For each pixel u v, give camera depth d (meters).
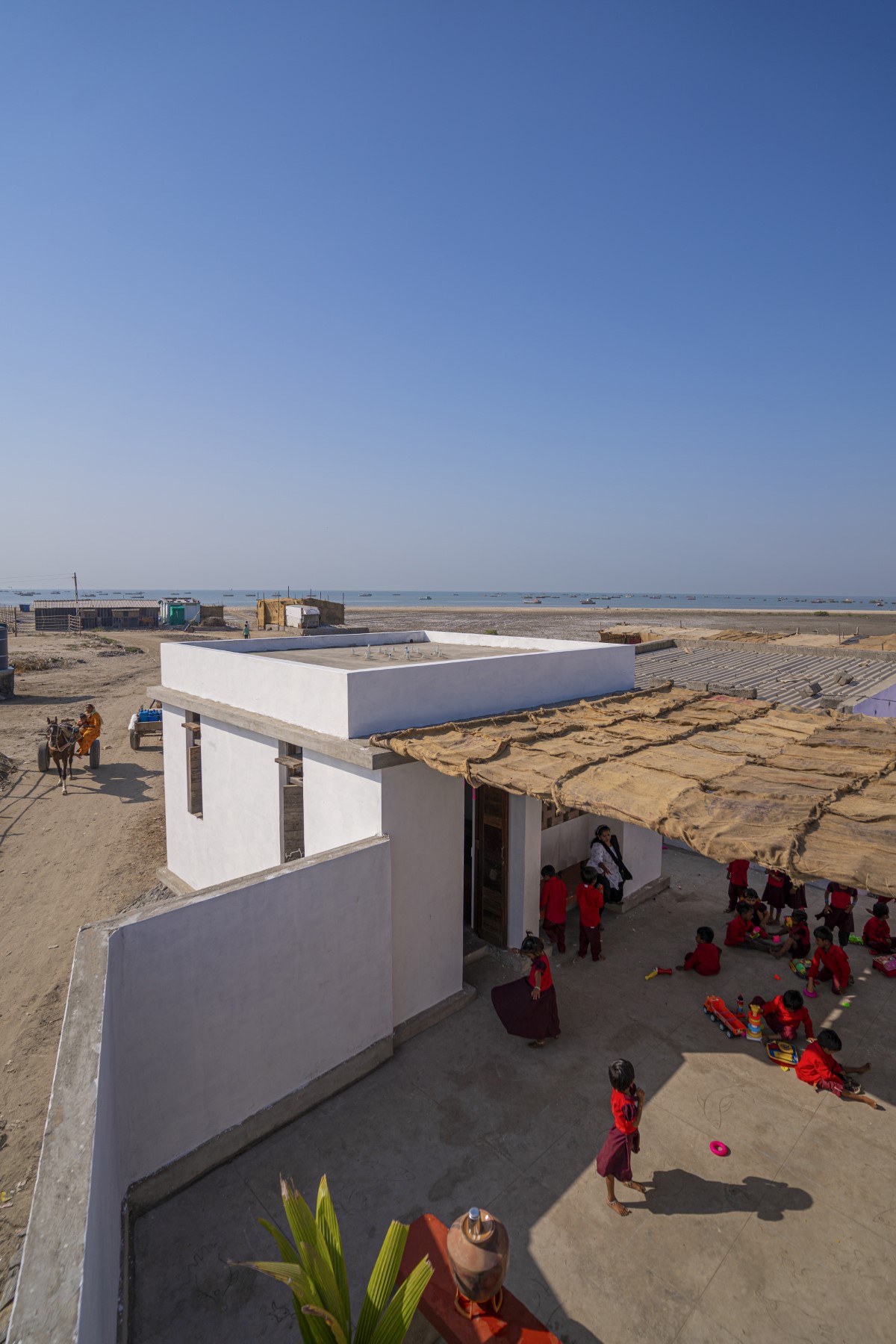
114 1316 4.04
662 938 9.54
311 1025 6.25
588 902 8.73
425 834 7.35
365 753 6.72
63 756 17.70
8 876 12.29
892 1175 5.53
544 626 86.12
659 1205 5.23
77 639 58.06
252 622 75.19
